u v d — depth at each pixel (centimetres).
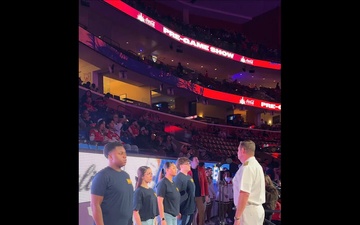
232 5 2083
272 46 2134
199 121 1791
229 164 863
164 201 466
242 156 348
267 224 421
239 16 2173
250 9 2130
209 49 2008
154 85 1775
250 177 336
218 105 2145
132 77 1644
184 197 529
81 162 434
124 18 1574
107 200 337
